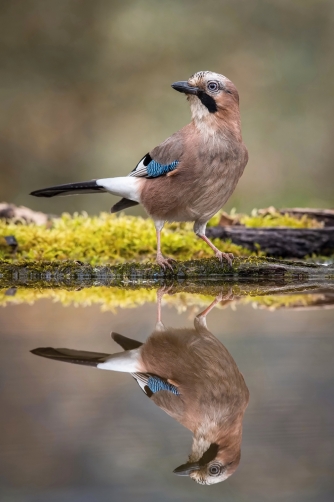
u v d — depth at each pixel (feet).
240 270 34.04
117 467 11.80
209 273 34.09
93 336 20.84
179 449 12.74
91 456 12.21
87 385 15.97
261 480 11.93
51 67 90.07
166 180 33.30
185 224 44.09
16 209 47.70
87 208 83.15
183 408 15.06
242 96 87.92
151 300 27.91
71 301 27.63
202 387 16.29
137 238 40.09
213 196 33.47
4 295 29.30
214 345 19.77
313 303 26.71
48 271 34.17
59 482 11.16
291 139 86.58
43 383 15.94
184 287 31.73
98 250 39.17
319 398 15.05
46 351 18.94
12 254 38.24
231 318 23.80
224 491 11.44
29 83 89.92
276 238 40.52
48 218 47.91
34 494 10.98
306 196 83.92
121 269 34.01
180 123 88.28
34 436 12.86
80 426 13.51
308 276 34.22
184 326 22.36
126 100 89.40
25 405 14.28
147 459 12.28
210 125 32.71
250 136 86.12
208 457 12.53
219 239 40.47
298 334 20.93
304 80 87.40
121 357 18.63
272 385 16.06
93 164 88.84
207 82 32.42
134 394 15.60
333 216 45.39
